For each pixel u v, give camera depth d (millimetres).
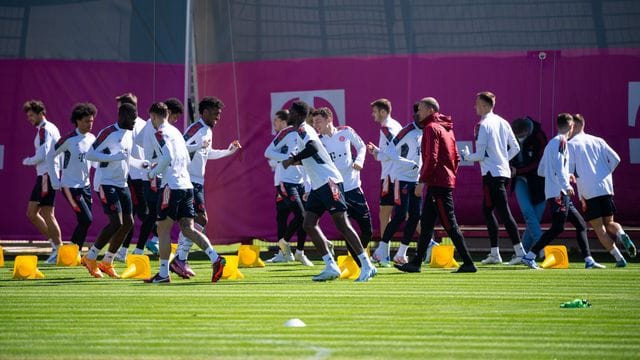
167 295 33438
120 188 39938
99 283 37750
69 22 53938
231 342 24125
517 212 53531
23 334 25453
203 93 55062
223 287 35969
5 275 41688
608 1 53188
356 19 54219
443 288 35312
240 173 54688
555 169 42000
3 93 53781
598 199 43094
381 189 45719
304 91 54219
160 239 37219
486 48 53688
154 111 36031
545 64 53500
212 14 54906
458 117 53781
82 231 45719
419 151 43969
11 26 53938
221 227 54812
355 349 23156
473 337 24922
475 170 53688
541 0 53469
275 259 49594
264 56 54469
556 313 29031
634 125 53031
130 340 24469
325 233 54188
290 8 54438
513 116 53656
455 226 40562
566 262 43781
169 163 36031
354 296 33000
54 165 46406
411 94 53875
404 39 54000
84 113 43031
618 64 53094
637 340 24547
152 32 53875
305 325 26797
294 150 38188
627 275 40094
